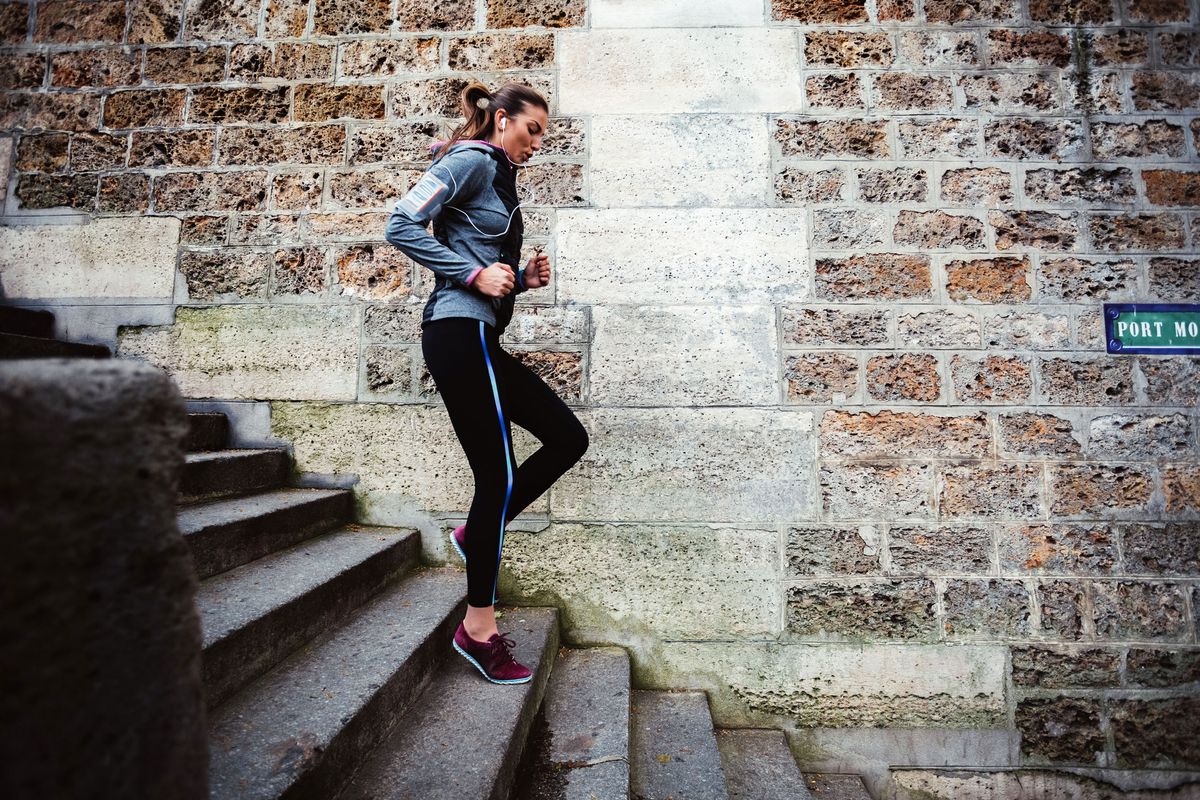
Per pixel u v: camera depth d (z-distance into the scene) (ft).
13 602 2.02
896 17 9.50
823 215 9.16
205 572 5.97
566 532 8.76
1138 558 8.56
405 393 9.11
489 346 5.98
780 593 8.60
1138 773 8.30
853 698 8.45
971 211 9.13
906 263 9.05
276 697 4.81
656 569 8.69
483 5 9.68
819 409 8.84
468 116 6.60
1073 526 8.61
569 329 9.04
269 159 9.55
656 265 9.12
